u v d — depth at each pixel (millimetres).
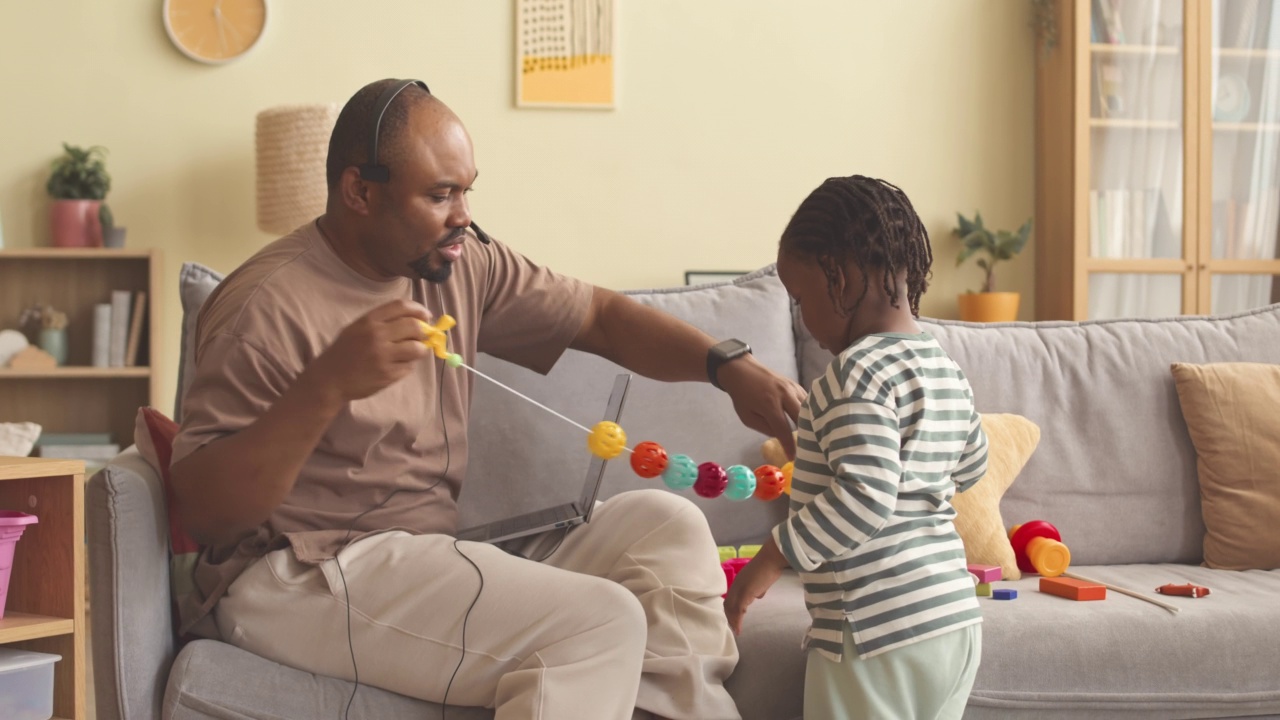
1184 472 2078
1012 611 1559
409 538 1389
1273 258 3523
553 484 1885
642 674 1350
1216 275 3488
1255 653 1540
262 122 3162
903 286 1374
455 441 1579
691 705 1330
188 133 3359
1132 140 3434
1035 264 3656
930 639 1245
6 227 3301
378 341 1229
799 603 1599
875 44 3611
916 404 1297
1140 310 3459
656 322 1725
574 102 3477
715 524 1954
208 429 1320
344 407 1411
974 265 3656
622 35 3510
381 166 1401
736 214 3566
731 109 3559
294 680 1288
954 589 1283
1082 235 3410
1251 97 3492
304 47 3387
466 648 1274
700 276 3535
